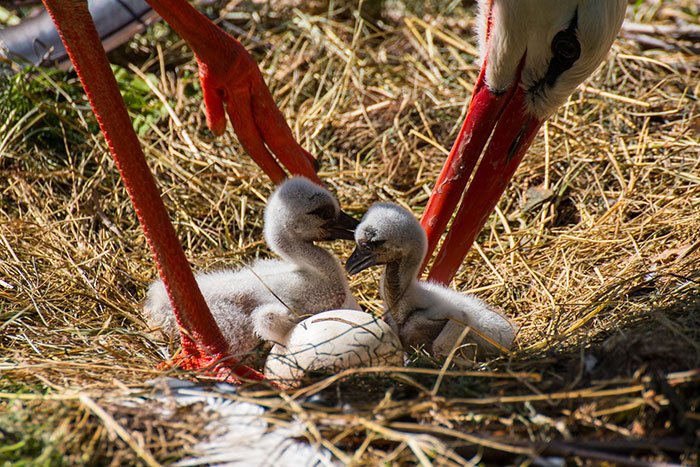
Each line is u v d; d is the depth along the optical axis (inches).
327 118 492.1
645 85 503.5
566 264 374.6
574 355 277.7
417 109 499.5
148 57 552.7
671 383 243.1
